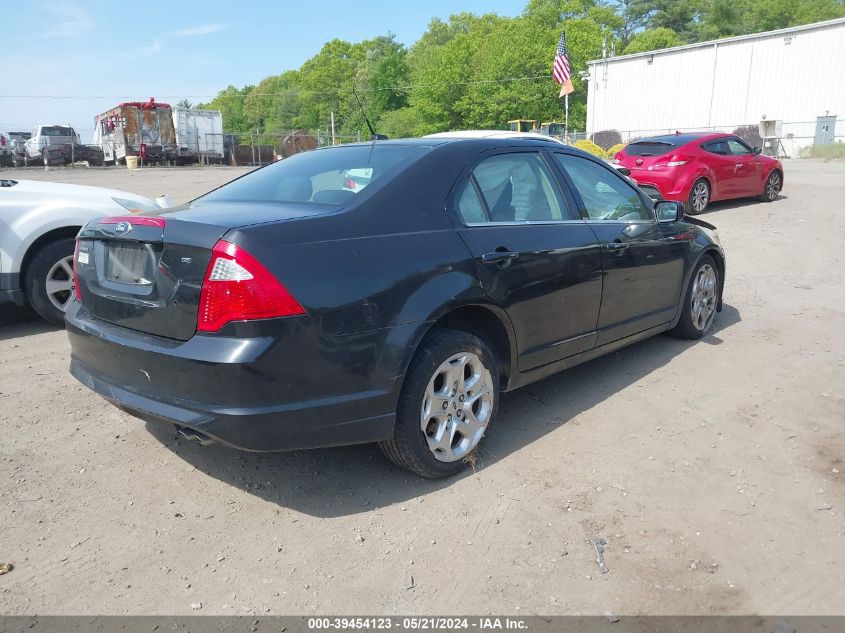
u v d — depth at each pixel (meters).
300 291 2.77
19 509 3.14
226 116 127.56
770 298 6.79
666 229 4.90
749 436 3.82
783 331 5.71
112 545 2.89
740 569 2.71
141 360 2.95
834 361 4.97
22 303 5.76
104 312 3.21
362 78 92.62
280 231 2.83
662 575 2.68
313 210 3.09
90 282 3.33
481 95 65.06
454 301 3.21
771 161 13.81
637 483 3.34
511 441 3.80
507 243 3.55
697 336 5.51
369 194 3.21
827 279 7.50
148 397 2.97
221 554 2.83
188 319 2.82
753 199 14.47
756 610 2.48
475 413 3.50
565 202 4.12
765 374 4.74
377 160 3.57
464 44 68.56
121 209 6.11
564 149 4.34
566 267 3.88
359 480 3.41
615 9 88.12
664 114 41.59
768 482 3.33
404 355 3.03
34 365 5.06
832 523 3.00
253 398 2.73
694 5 82.00
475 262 3.36
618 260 4.30
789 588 2.60
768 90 37.22
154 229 2.95
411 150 3.62
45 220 5.68
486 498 3.23
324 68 93.75
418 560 2.79
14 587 2.62
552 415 4.14
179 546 2.88
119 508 3.16
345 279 2.89
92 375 3.30
